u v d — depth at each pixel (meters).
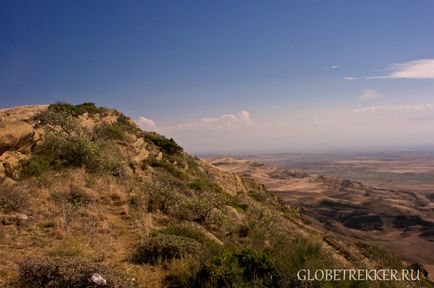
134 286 6.81
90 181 14.91
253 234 13.66
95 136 21.02
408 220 140.38
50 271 6.49
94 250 8.76
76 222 10.76
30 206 11.18
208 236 11.85
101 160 16.91
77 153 16.53
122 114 30.05
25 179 13.14
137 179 17.81
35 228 9.85
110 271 6.89
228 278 7.07
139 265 8.35
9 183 12.03
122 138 23.53
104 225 11.05
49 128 17.97
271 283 7.02
